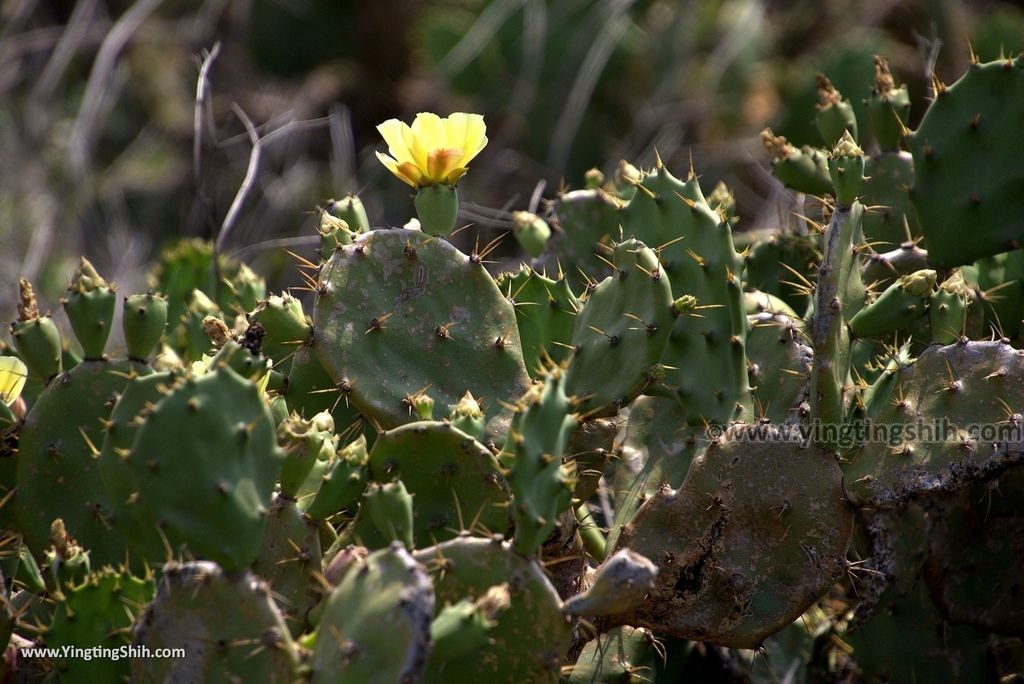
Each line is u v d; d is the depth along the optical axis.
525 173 9.09
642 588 2.38
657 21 9.53
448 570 2.45
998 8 9.02
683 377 3.13
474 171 9.09
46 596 2.92
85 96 9.55
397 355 3.02
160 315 2.95
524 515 2.41
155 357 3.21
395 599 2.15
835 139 4.02
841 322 2.91
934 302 3.13
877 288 3.63
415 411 2.97
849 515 2.79
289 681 2.26
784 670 3.37
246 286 4.20
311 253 7.91
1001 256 3.83
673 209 3.16
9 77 10.19
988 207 3.45
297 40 10.84
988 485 3.04
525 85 9.27
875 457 2.81
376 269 3.04
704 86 9.35
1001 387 2.82
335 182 9.03
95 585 2.64
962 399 2.83
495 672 2.47
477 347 3.07
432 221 3.09
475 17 9.91
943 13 8.59
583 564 2.99
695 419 3.12
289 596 2.61
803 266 4.02
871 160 3.98
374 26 10.76
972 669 3.30
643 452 3.28
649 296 2.95
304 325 2.99
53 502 2.92
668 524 2.86
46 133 9.60
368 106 10.70
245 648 2.29
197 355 3.89
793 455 2.80
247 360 2.78
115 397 2.92
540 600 2.44
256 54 10.88
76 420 2.92
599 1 9.30
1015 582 3.24
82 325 2.92
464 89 9.50
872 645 3.31
